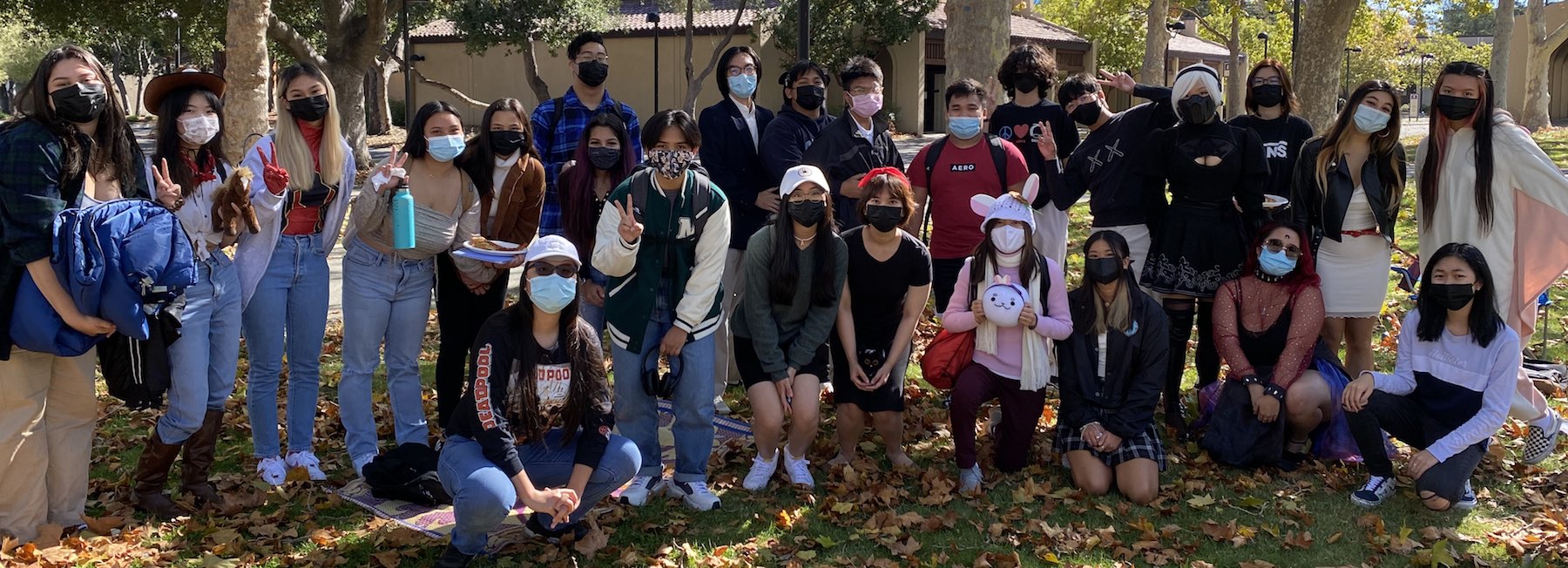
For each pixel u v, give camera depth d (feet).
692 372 14.78
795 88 19.58
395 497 15.47
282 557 13.60
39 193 11.98
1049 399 20.63
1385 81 16.75
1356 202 17.29
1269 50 132.77
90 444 14.30
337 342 25.76
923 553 14.05
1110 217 18.81
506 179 16.17
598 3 99.71
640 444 15.35
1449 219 17.63
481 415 12.64
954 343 16.56
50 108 12.20
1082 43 130.52
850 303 16.07
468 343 17.30
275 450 16.12
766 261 15.05
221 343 14.65
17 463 13.21
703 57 110.42
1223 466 17.08
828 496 15.76
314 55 64.18
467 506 12.34
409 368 16.29
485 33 92.63
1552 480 16.20
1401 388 15.69
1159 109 18.38
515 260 15.37
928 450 17.95
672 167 14.10
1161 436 18.58
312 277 15.65
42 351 12.53
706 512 15.17
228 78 42.14
